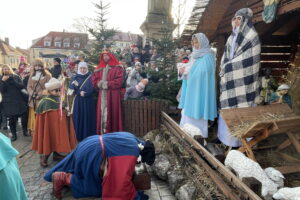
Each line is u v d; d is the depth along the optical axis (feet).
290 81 20.38
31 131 18.62
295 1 10.83
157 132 16.74
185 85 13.98
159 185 11.28
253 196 6.11
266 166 9.59
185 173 10.60
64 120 13.39
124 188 9.18
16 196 3.58
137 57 26.68
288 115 9.61
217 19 19.84
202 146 9.60
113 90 16.24
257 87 11.04
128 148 9.73
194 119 12.78
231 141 11.28
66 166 10.82
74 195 10.32
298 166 9.31
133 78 19.93
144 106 17.47
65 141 13.30
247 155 9.43
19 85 17.94
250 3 15.94
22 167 13.66
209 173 8.99
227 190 7.61
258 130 8.91
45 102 13.12
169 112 17.42
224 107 11.44
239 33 11.05
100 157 9.62
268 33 22.27
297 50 22.67
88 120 16.70
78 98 16.51
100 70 16.46
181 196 9.44
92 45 20.80
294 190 6.46
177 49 20.48
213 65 12.47
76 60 24.62
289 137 9.51
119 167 9.36
